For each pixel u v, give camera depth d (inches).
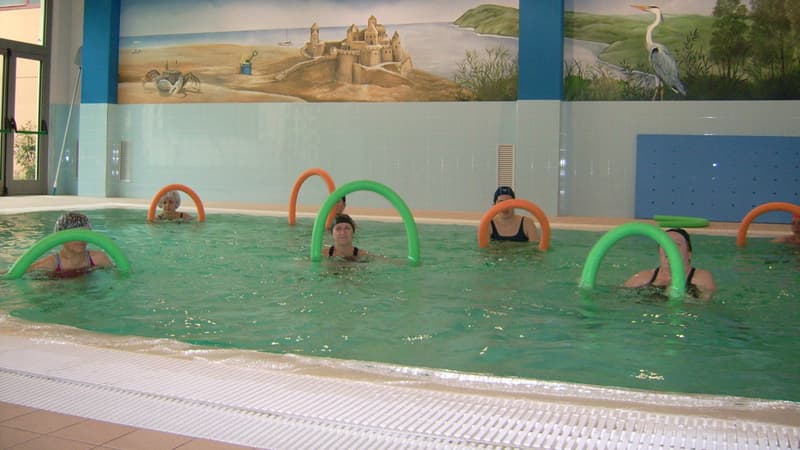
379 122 447.5
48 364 105.0
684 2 398.0
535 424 84.4
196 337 136.1
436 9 436.1
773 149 384.5
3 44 477.4
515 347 131.0
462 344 132.7
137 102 499.5
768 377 114.4
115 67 498.9
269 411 88.0
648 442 79.3
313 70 460.4
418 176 442.3
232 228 320.2
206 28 480.1
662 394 97.1
